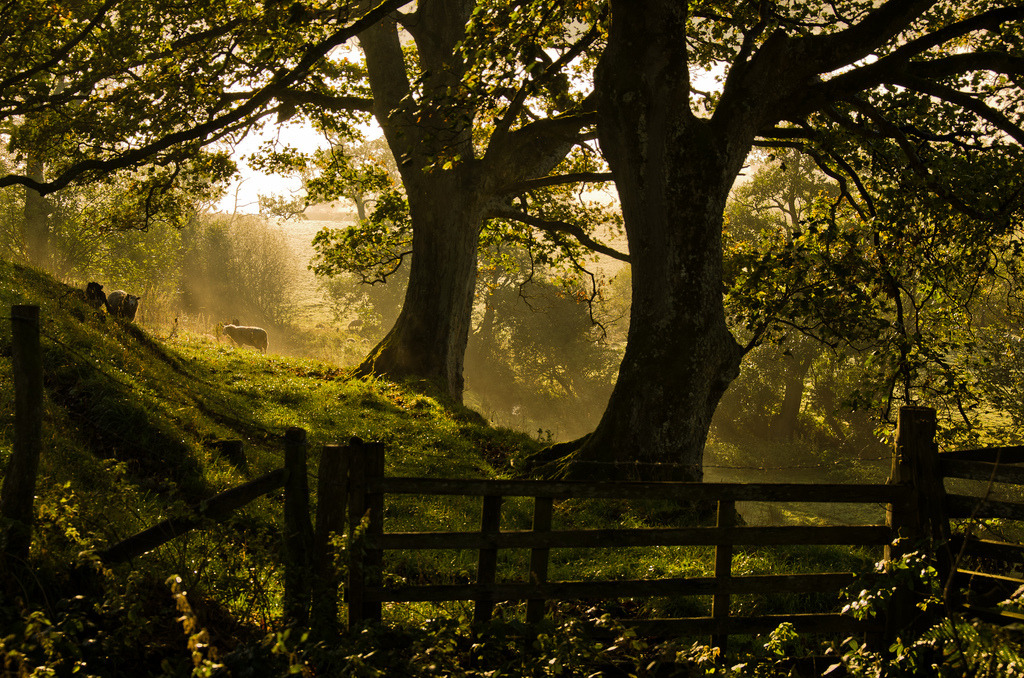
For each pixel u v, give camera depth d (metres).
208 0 16.08
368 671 4.00
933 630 4.26
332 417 13.84
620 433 10.90
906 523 5.17
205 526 4.81
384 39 18.97
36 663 3.91
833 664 5.16
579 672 4.62
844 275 11.81
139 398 9.88
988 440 17.80
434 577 7.20
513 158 18.50
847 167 14.63
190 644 3.69
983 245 13.37
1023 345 19.64
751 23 14.89
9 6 15.35
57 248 31.12
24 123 18.72
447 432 14.40
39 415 4.80
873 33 10.90
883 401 13.16
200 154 21.02
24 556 4.68
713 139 10.90
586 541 5.04
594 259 24.31
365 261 23.42
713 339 11.00
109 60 16.53
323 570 4.77
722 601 5.23
